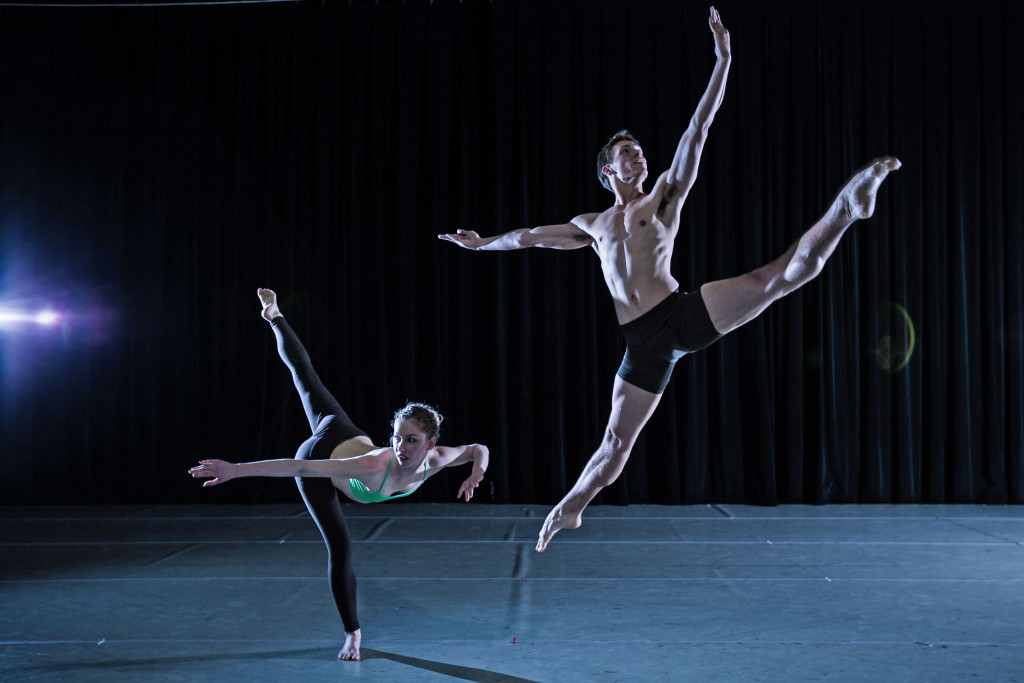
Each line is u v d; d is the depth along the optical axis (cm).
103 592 539
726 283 294
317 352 916
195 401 928
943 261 905
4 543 701
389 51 933
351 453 410
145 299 939
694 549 667
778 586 548
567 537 719
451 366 920
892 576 573
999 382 894
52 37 956
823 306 898
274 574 587
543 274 905
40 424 934
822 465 888
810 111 909
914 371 898
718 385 897
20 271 945
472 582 563
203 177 938
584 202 905
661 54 915
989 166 905
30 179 953
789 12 916
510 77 922
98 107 950
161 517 834
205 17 949
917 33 914
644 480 898
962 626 461
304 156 933
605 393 907
